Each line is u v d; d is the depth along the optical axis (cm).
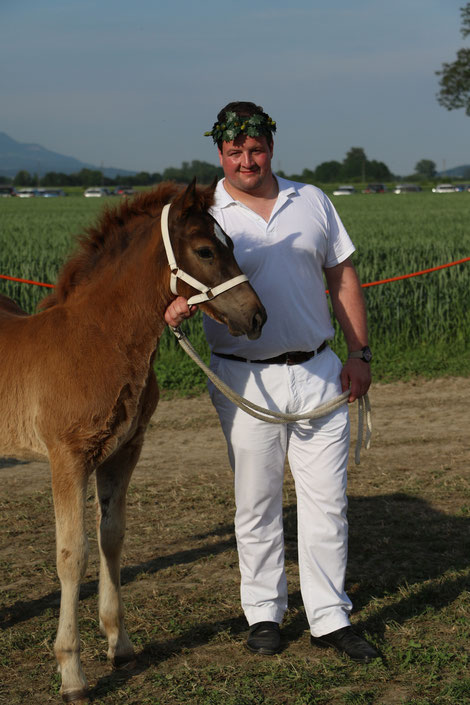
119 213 307
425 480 538
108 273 301
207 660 318
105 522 315
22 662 320
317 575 323
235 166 307
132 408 296
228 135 302
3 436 313
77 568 286
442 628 337
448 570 394
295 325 313
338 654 318
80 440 289
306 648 327
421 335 1004
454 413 717
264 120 305
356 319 335
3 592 381
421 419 699
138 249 296
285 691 292
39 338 304
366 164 12350
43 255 1160
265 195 317
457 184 8156
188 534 454
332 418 321
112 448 296
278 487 328
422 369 881
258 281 311
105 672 312
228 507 495
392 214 2783
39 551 431
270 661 315
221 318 286
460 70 5084
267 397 319
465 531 446
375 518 470
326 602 323
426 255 1143
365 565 405
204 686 296
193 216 281
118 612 315
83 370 290
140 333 295
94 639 338
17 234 1812
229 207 315
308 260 315
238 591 380
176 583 390
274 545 331
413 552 420
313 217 320
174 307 288
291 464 333
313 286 318
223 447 626
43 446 303
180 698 288
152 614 356
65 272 314
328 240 330
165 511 489
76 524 287
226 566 410
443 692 285
